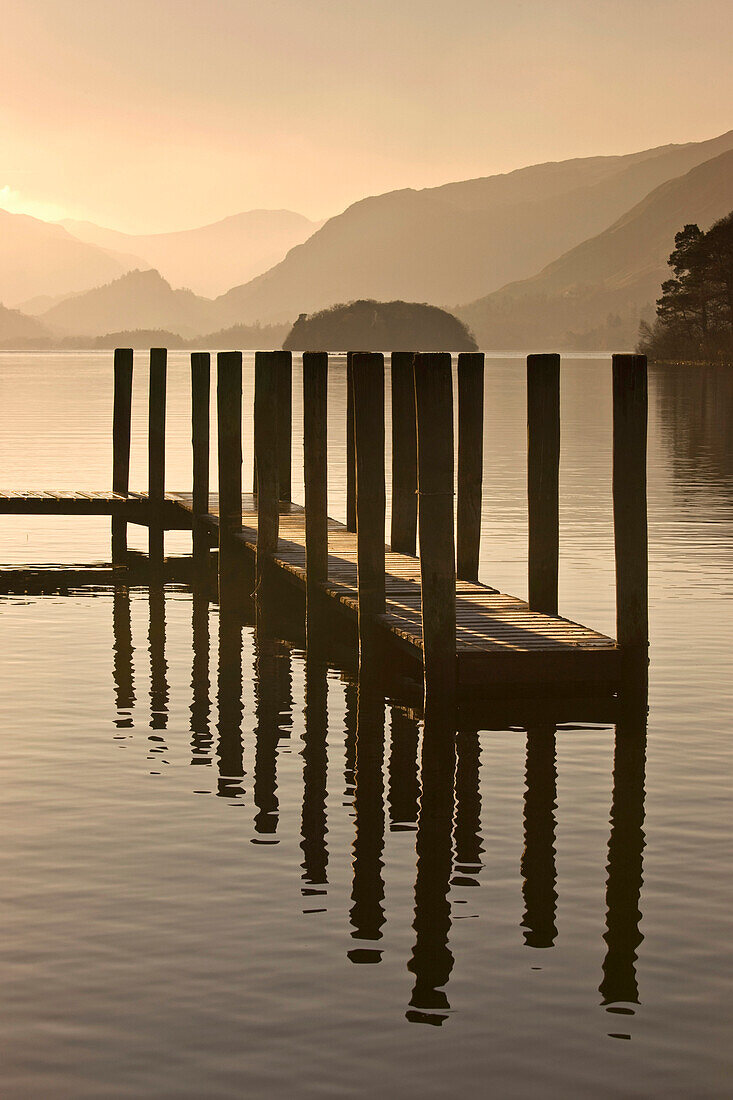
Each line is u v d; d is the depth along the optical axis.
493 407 99.75
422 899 13.00
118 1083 9.83
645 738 18.17
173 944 11.97
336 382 142.62
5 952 11.77
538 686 19.16
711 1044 10.38
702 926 12.39
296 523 31.83
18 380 151.62
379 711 19.88
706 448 63.84
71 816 15.23
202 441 32.41
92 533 39.28
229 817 15.29
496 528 37.66
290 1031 10.54
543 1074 9.96
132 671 22.33
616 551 19.08
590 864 13.88
